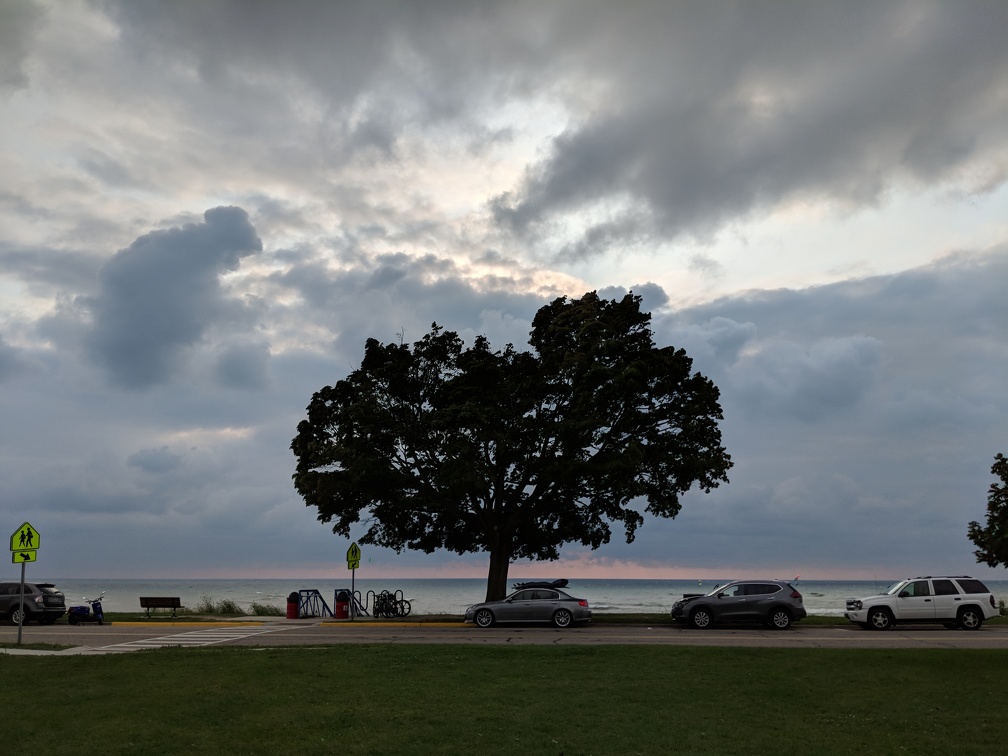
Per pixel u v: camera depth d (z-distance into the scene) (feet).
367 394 129.70
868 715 47.88
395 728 42.75
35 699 49.34
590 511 137.59
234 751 37.81
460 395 127.24
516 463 130.41
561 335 135.23
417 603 311.27
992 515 101.60
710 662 67.46
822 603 291.38
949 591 102.63
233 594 444.55
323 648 76.43
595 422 120.98
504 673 61.41
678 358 134.62
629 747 39.93
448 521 139.23
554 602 109.09
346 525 136.46
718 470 129.39
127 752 37.27
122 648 80.18
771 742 41.19
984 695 53.83
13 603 115.55
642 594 515.91
